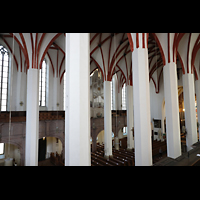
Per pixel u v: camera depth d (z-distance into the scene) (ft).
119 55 45.27
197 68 45.47
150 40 42.34
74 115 12.02
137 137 18.92
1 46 41.34
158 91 70.18
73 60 12.51
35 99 27.14
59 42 40.52
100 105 62.28
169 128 27.07
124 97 74.54
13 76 43.39
